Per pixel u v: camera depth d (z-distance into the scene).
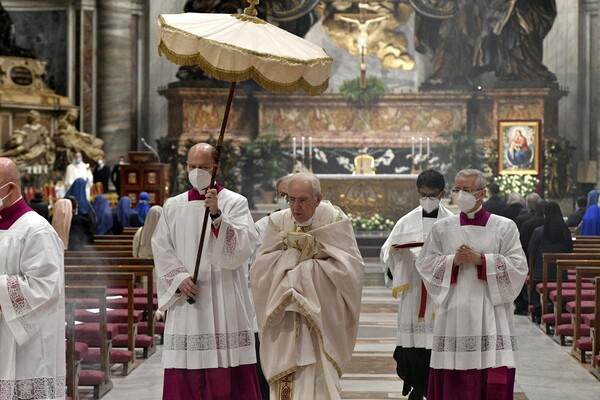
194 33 7.89
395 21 43.09
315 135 40.69
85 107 43.53
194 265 8.76
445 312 9.19
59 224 16.58
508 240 9.21
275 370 7.80
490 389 9.05
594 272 14.50
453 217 9.38
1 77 38.59
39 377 7.27
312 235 7.98
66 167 38.59
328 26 43.03
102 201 23.09
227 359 8.69
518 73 40.69
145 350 14.50
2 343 7.24
